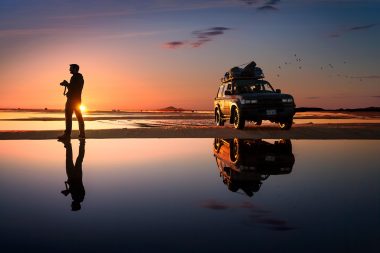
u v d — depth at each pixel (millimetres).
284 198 2932
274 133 11117
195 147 7500
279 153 6238
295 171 4293
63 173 4352
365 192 3139
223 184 3541
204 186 3455
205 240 1972
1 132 11547
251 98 12953
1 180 3885
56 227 2211
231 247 1871
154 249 1850
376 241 1937
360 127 12820
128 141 9094
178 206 2703
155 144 8227
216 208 2635
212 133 11297
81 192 3240
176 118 33938
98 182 3725
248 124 18641
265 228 2168
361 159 5391
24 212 2564
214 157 5770
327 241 1943
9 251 1830
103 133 11281
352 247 1857
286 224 2242
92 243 1937
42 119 28531
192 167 4727
